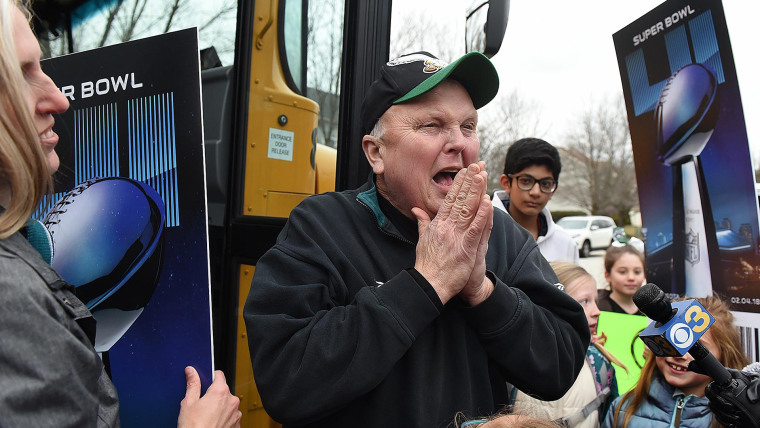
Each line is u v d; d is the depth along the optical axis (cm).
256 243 177
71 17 228
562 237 298
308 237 122
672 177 195
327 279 119
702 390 166
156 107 143
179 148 139
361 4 167
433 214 122
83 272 143
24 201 89
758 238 167
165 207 140
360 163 166
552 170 277
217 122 185
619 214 2416
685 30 183
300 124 192
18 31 95
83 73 153
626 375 218
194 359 134
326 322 110
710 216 181
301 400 107
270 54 187
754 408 92
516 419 97
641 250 381
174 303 137
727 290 176
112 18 217
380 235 125
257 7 185
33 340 80
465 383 117
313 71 186
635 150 212
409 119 120
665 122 195
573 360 125
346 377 104
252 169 183
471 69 122
